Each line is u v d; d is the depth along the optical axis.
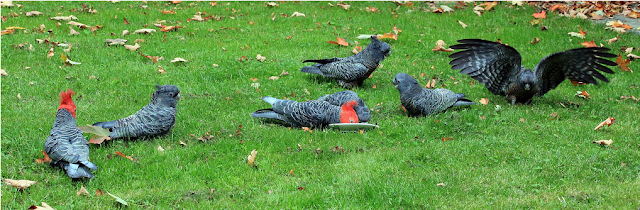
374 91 9.45
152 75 9.67
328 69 9.52
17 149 6.52
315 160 6.60
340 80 9.55
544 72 8.64
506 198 5.78
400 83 8.09
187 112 8.01
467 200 5.71
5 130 6.98
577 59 8.16
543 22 13.90
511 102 9.05
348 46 11.88
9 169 6.07
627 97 9.47
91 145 6.71
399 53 11.60
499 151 6.95
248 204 5.54
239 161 6.54
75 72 9.62
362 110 7.61
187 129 7.38
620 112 8.70
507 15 14.48
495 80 8.88
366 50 9.24
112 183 5.93
